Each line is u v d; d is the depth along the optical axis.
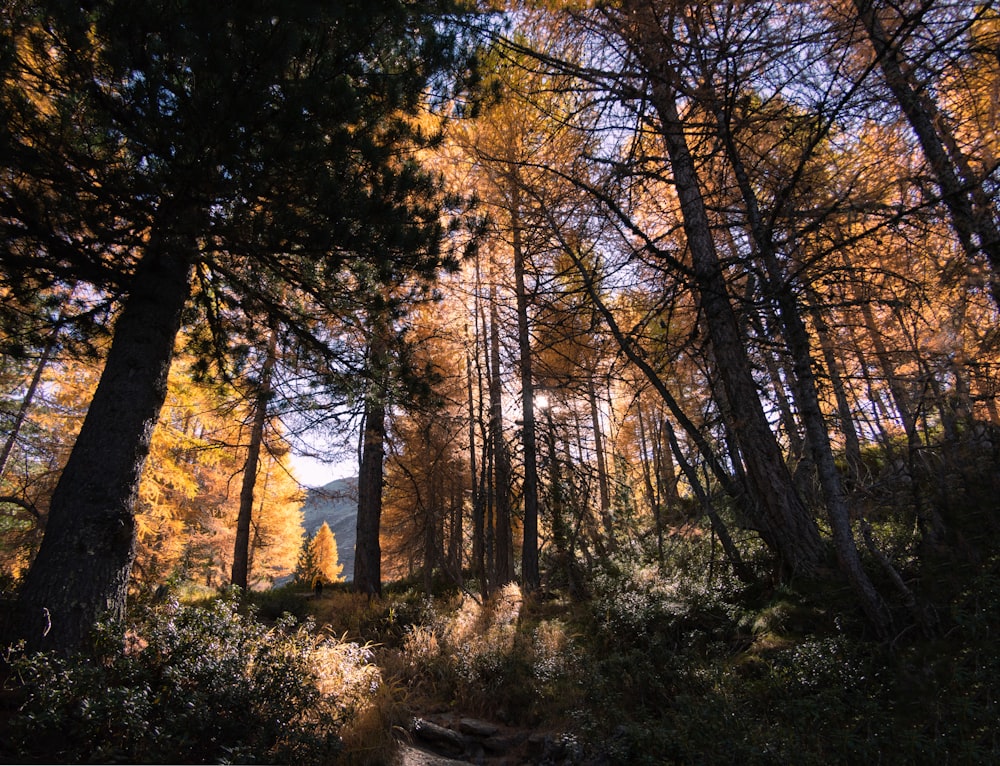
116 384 5.41
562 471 13.24
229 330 7.46
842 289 5.92
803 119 5.25
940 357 5.38
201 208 5.34
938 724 3.74
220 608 5.40
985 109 5.12
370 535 13.42
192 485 13.95
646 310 8.80
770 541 7.11
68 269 5.34
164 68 4.45
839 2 5.00
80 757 3.54
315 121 4.95
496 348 14.02
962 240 5.07
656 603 7.51
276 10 4.48
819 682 4.62
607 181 6.76
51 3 4.13
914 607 4.88
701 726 4.29
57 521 4.89
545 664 7.14
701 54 5.50
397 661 8.31
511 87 7.03
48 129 4.61
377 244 5.41
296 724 4.67
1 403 11.25
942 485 5.96
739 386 6.97
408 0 5.62
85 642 4.55
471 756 5.85
